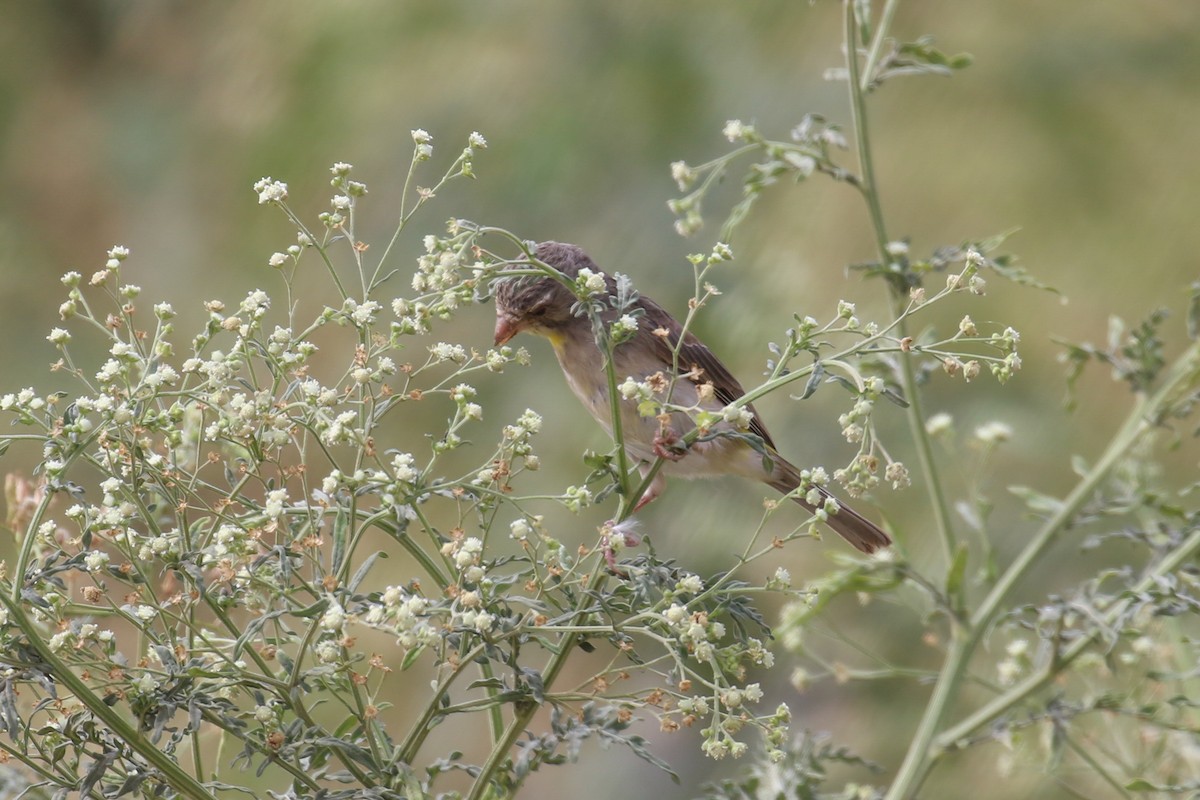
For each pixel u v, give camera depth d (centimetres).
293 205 1329
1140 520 722
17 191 1387
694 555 1124
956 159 1298
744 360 1191
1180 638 667
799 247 1242
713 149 1297
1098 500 659
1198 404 672
